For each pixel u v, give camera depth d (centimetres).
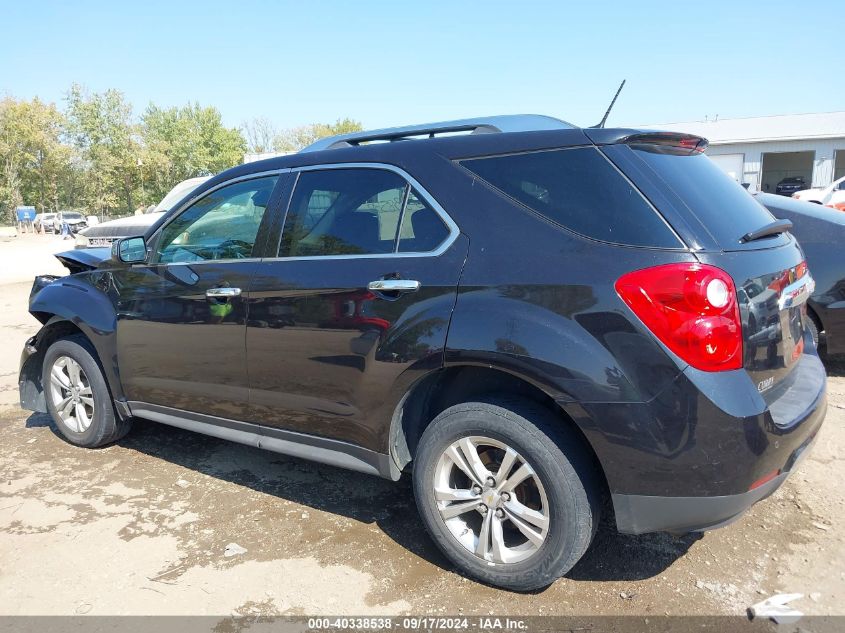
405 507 343
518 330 239
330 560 293
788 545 290
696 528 232
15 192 6300
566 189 250
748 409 219
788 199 543
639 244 229
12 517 341
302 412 311
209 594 270
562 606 254
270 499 356
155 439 453
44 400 466
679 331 218
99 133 6284
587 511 242
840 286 483
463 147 280
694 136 282
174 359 362
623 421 224
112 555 302
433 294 262
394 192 289
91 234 967
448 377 285
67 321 427
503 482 256
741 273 228
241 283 327
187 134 6688
